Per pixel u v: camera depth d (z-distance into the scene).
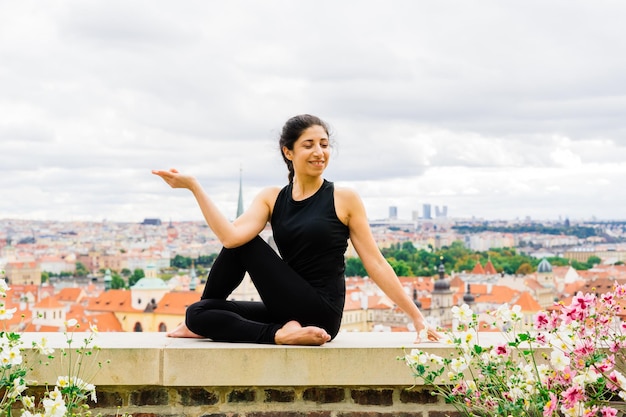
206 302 4.61
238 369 4.21
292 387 4.28
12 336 3.77
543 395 3.56
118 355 4.22
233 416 4.28
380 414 4.29
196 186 4.43
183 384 4.21
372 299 100.38
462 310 3.76
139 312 114.25
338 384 4.22
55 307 106.12
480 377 4.21
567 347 3.71
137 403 4.29
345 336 4.86
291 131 4.66
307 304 4.41
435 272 177.50
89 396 4.29
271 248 4.55
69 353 4.20
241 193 149.75
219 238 4.43
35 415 3.54
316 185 4.68
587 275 150.62
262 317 4.76
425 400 4.30
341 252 4.61
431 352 4.25
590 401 3.57
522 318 3.74
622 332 3.82
